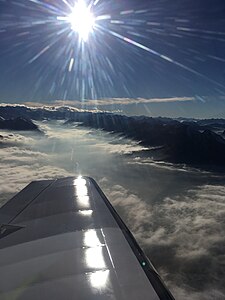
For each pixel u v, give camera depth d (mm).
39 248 8977
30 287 6426
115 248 8688
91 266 7395
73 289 6191
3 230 11203
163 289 6082
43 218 12586
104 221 11766
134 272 6957
